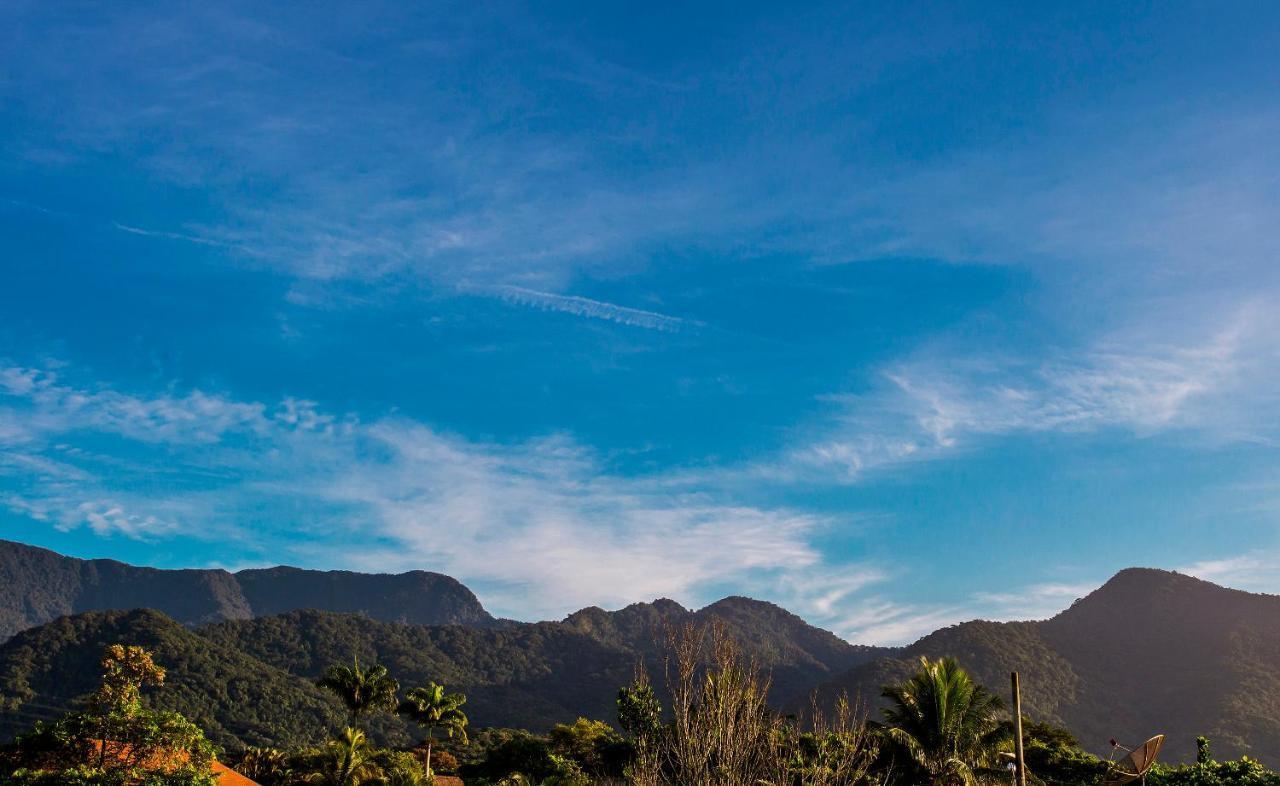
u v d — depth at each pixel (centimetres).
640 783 2300
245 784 4359
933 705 4775
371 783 8394
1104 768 6775
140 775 3916
